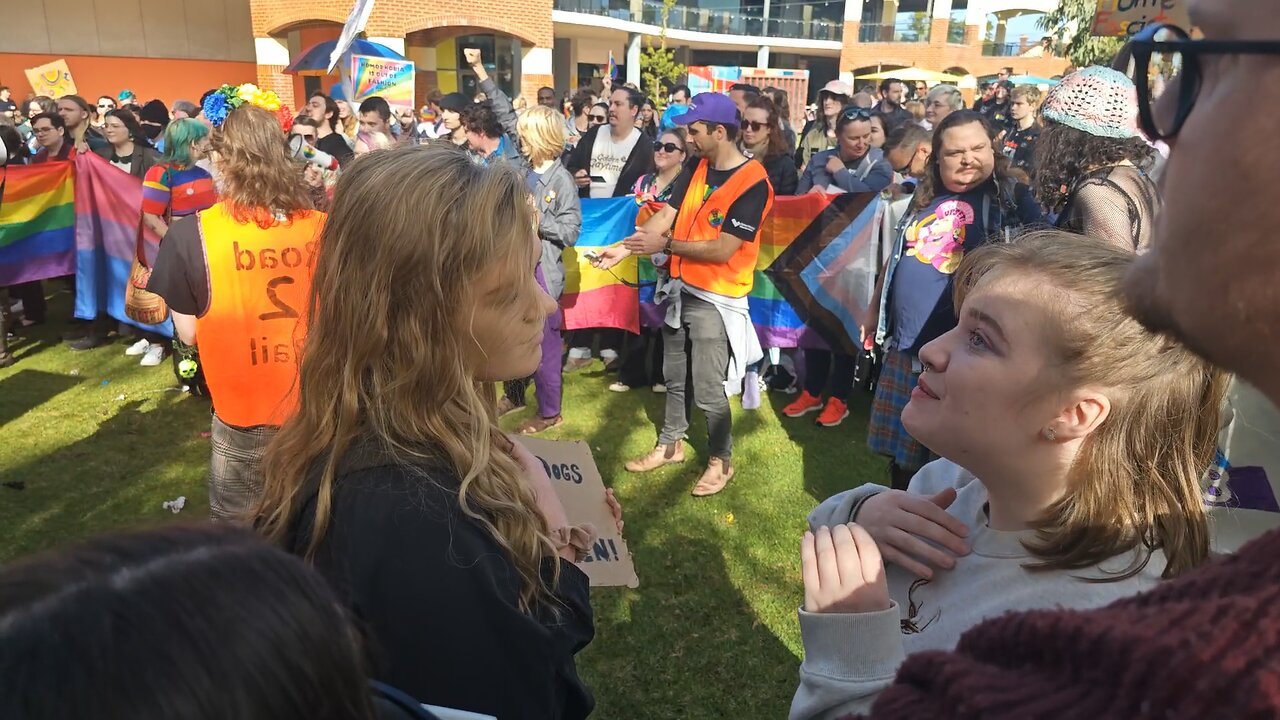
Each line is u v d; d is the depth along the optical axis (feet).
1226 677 1.24
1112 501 3.34
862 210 15.01
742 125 18.04
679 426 13.16
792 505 12.24
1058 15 38.01
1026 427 3.42
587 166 21.09
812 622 3.24
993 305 3.47
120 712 1.43
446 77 70.95
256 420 7.73
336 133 20.30
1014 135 21.99
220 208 7.47
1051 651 1.56
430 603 3.45
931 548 3.73
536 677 3.66
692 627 9.41
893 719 1.70
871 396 17.06
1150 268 1.65
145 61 68.28
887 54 111.55
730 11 109.29
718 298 11.35
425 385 3.74
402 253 3.66
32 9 62.80
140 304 14.52
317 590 1.88
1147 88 1.54
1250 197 1.34
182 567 1.69
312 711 1.71
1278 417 5.38
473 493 3.69
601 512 6.96
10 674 1.44
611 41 100.37
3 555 10.58
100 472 12.97
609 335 18.81
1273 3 1.28
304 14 58.44
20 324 20.39
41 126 21.71
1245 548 1.57
